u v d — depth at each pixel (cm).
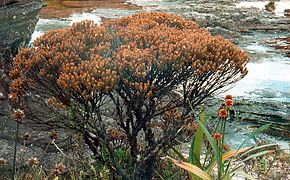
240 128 659
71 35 416
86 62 363
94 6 1633
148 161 407
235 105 737
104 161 412
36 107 438
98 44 403
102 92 363
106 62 364
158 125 428
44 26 1312
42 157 469
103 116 488
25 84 392
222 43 396
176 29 437
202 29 452
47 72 374
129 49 383
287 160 512
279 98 775
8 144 496
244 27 1313
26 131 513
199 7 1622
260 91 802
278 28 1300
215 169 455
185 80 379
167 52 377
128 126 407
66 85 351
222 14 1493
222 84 410
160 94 379
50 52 381
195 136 368
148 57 369
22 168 460
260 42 1154
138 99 373
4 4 651
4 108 535
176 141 431
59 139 484
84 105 367
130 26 438
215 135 356
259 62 975
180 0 1767
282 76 887
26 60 391
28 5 707
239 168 376
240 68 397
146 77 367
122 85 370
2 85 512
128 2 1722
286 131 654
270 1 1711
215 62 379
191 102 396
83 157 445
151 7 1634
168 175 424
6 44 661
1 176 434
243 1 1733
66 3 1661
